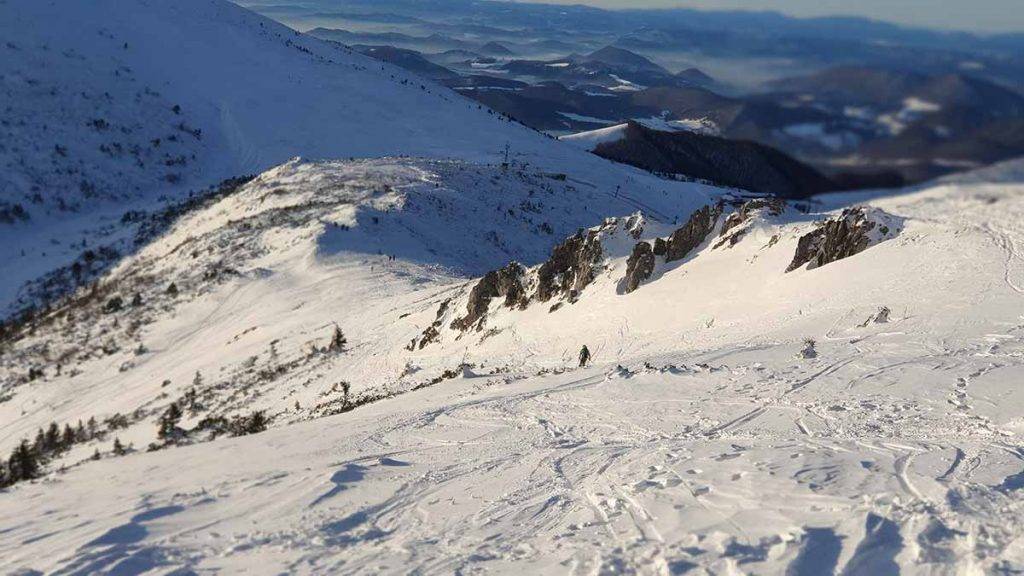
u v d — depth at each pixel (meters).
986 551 9.38
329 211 110.19
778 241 43.81
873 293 32.78
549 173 178.12
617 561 10.67
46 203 184.00
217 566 12.55
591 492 14.62
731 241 47.00
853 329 29.30
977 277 30.19
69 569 12.64
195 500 16.91
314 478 17.84
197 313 82.38
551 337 46.62
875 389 20.72
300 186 130.50
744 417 19.92
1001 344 23.38
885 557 9.69
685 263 48.03
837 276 36.50
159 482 20.19
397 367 53.28
